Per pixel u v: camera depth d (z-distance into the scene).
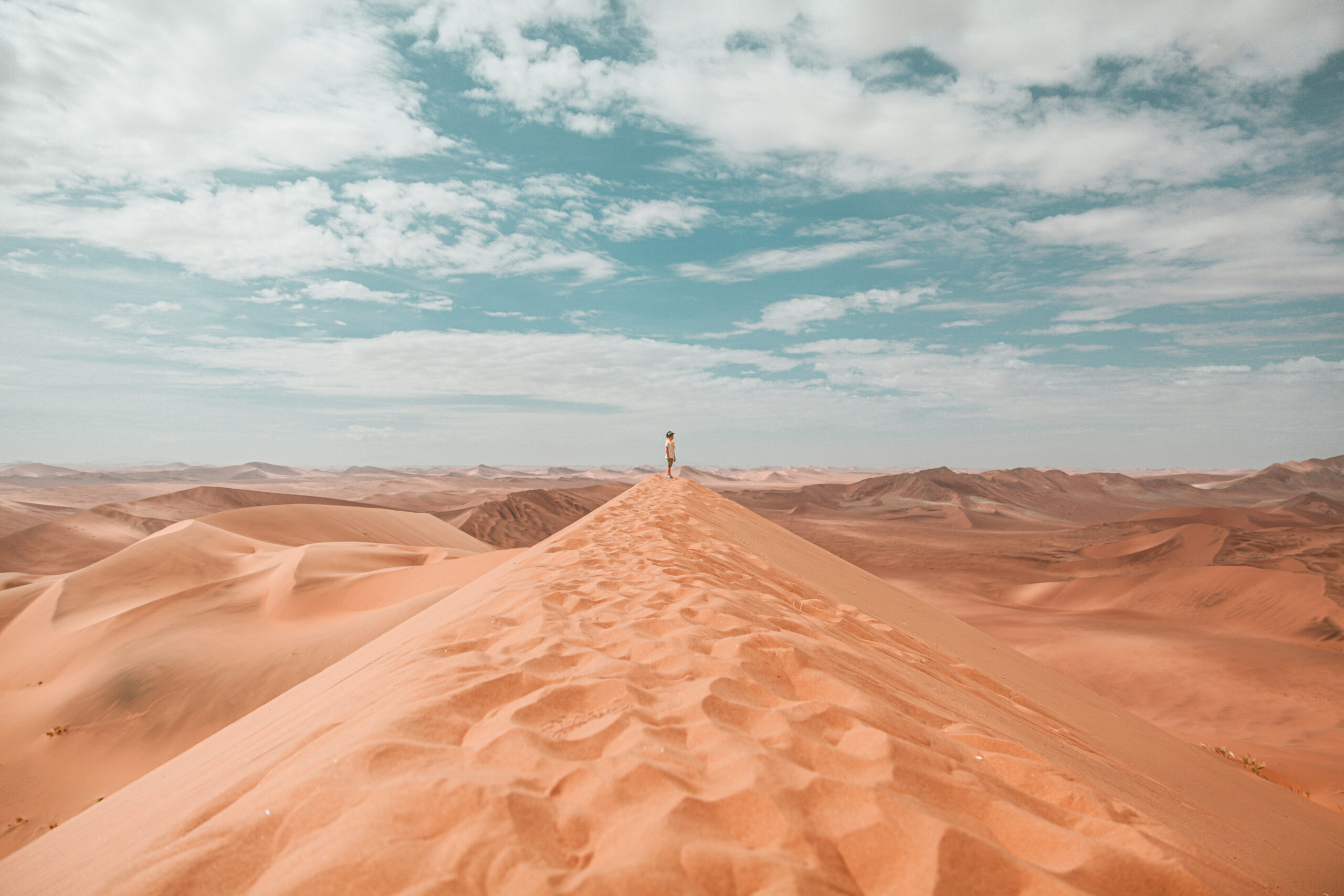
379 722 1.96
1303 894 2.65
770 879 1.28
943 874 1.37
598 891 1.22
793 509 178.12
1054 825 1.68
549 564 5.66
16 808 15.71
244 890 1.35
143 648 21.66
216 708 18.97
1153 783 3.93
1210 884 1.51
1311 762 15.63
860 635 5.32
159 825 2.13
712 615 3.49
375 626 21.38
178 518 84.62
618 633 3.14
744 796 1.57
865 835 1.48
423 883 1.23
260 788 1.86
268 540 43.06
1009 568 72.50
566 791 1.58
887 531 122.25
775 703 2.33
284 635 22.67
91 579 27.69
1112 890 1.46
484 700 2.17
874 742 1.94
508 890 1.22
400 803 1.49
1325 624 36.97
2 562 64.38
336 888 1.24
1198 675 31.30
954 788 1.80
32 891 2.22
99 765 17.36
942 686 3.97
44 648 23.17
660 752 1.75
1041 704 5.97
